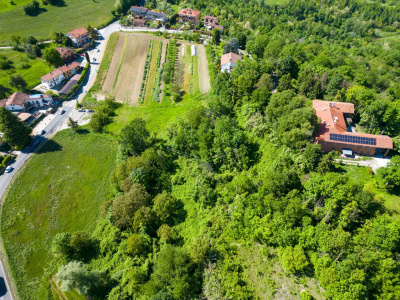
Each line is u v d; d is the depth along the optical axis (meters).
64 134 124.75
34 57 168.38
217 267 65.75
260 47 157.25
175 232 79.94
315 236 63.44
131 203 83.56
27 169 108.44
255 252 69.50
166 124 125.31
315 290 60.22
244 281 63.84
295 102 96.75
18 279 78.44
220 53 177.00
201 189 85.44
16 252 84.44
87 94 151.50
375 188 78.75
